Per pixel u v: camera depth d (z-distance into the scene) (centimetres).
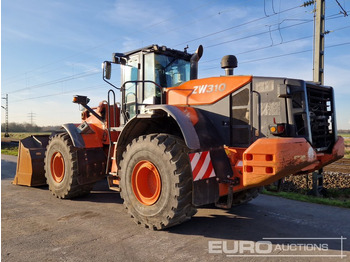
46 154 569
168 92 450
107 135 534
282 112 357
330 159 421
